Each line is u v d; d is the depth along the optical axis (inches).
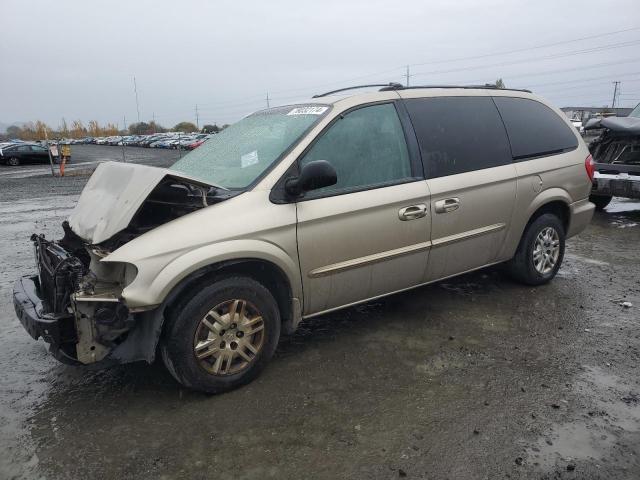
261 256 130.0
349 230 144.3
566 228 210.2
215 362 129.6
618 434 113.3
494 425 117.0
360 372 142.0
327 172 128.0
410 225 155.8
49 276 128.6
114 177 140.9
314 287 143.1
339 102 152.2
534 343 157.4
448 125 170.6
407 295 198.8
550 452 107.8
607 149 364.5
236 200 130.7
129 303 116.9
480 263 182.4
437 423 118.3
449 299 193.9
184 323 124.0
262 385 136.3
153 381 140.6
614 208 394.0
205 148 173.0
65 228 152.5
